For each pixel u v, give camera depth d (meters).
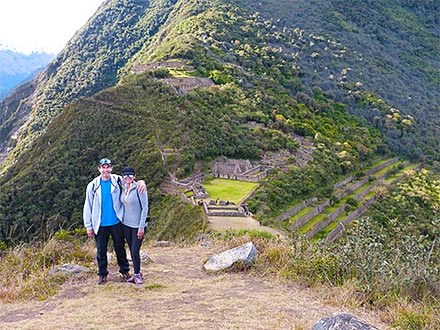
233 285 7.01
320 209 34.47
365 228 8.28
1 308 6.07
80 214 34.66
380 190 40.44
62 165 40.31
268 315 5.48
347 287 6.73
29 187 38.12
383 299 6.37
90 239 10.41
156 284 6.90
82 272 7.53
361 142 54.34
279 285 7.04
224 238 12.30
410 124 62.69
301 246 8.42
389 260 7.45
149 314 5.47
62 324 5.16
